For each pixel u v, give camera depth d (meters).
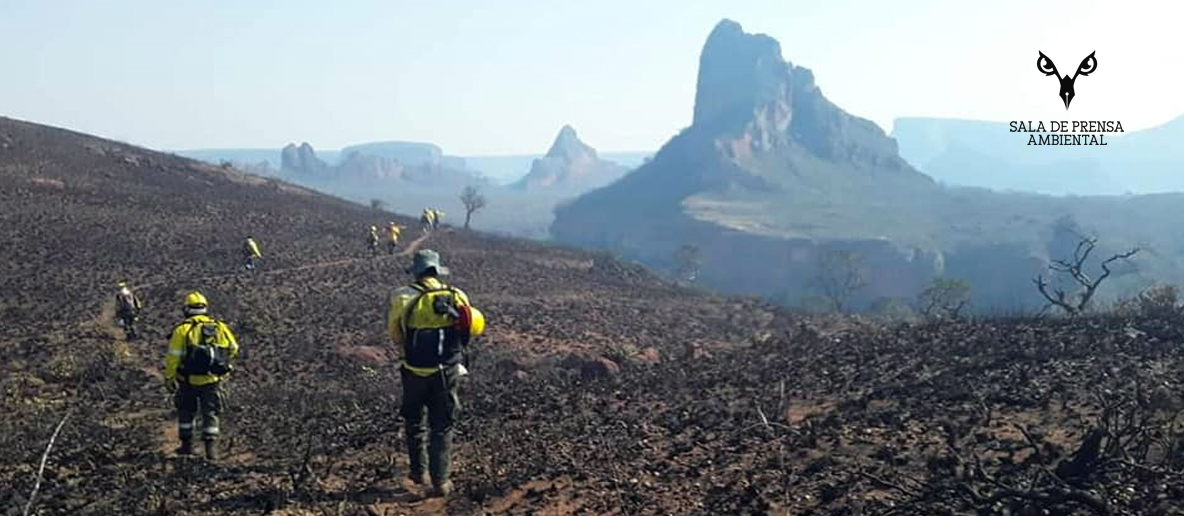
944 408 8.91
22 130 81.44
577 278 58.97
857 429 8.21
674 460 7.48
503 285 47.03
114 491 6.92
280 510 6.21
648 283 67.19
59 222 44.78
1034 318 15.98
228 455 8.28
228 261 41.72
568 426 9.24
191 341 7.97
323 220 69.50
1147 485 5.68
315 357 19.14
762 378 12.34
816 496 6.19
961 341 13.79
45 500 6.68
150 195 63.88
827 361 13.40
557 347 26.09
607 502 6.30
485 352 23.00
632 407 10.65
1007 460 6.63
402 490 6.70
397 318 6.50
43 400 11.96
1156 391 8.12
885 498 6.01
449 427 6.57
